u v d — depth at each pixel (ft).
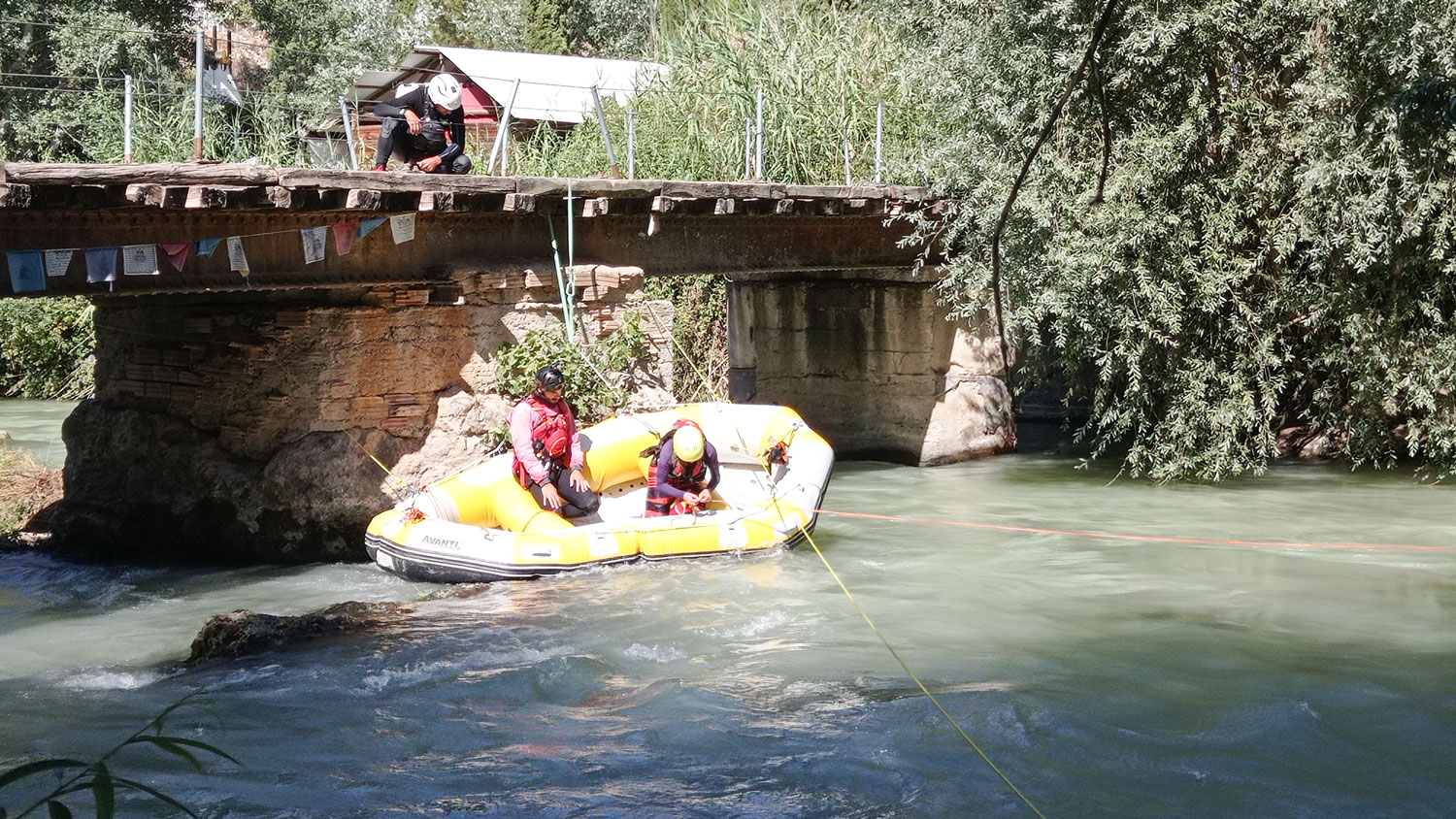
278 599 30.89
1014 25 44.37
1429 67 40.22
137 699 22.38
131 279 29.45
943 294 54.70
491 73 89.40
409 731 20.27
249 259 31.50
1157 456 48.16
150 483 37.32
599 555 30.66
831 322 57.77
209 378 36.40
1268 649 24.77
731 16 61.77
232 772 18.48
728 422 36.99
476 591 29.27
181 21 80.53
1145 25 42.27
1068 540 36.70
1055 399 70.95
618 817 16.75
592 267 37.37
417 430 35.37
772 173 56.29
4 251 27.30
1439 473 48.24
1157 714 20.80
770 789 17.70
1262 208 46.06
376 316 34.73
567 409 33.55
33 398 78.69
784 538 33.09
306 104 80.94
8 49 73.51
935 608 28.07
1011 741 19.52
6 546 38.06
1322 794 17.61
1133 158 44.65
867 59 59.67
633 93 65.05
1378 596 29.53
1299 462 52.44
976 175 47.96
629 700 21.65
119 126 52.13
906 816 16.79
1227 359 48.19
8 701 22.34
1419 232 41.81
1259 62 45.21
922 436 55.52
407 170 38.09
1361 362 46.52
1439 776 18.24
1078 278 43.86
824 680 22.63
